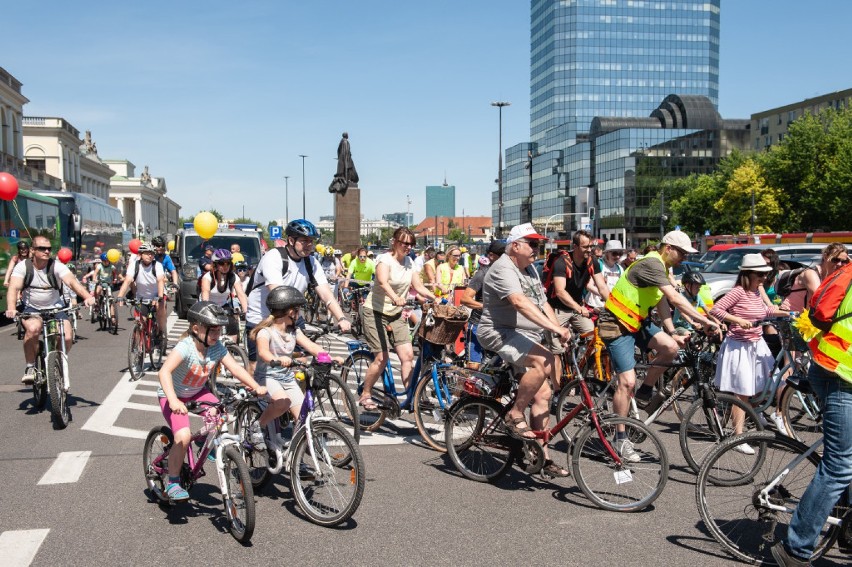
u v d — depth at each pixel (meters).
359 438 6.59
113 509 5.14
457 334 7.06
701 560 4.34
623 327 5.89
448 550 4.46
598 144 97.94
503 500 5.42
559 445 6.88
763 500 4.28
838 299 3.93
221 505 5.25
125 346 14.01
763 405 6.53
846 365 3.86
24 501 5.28
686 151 91.56
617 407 5.88
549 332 5.83
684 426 6.15
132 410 8.25
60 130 73.19
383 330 7.27
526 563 4.28
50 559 4.30
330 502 4.91
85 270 25.52
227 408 5.00
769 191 57.66
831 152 52.78
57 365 7.47
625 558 4.36
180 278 18.92
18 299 8.05
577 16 107.81
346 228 36.06
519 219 122.75
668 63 109.94
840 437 3.91
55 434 7.17
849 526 4.04
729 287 15.11
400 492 5.58
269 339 5.29
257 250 21.53
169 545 4.52
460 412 6.02
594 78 108.69
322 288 6.68
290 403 5.25
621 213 91.69
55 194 24.83
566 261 7.92
